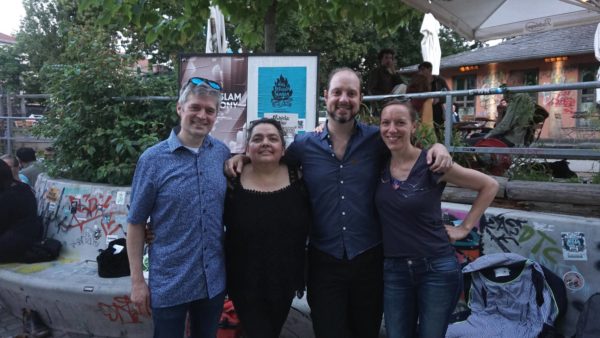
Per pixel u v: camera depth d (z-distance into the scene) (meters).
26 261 4.74
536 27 6.92
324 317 2.55
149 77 5.98
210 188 2.43
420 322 2.51
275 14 5.52
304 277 2.69
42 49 23.61
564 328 3.26
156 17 5.04
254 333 2.53
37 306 4.25
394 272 2.50
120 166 5.07
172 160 2.39
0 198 4.80
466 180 2.45
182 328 2.49
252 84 4.06
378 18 5.85
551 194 3.59
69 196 5.16
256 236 2.49
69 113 5.70
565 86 3.58
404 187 2.44
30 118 9.41
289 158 2.67
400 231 2.45
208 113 2.41
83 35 5.73
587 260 3.22
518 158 4.54
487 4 6.36
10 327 4.38
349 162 2.58
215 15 5.96
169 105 5.64
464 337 3.09
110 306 3.95
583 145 6.14
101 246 4.85
